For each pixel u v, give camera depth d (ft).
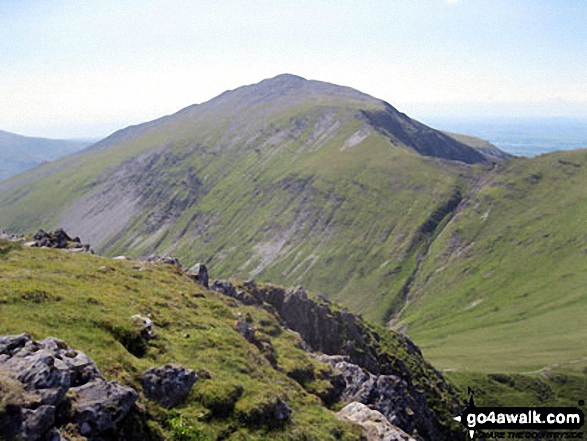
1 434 57.67
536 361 504.43
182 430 85.10
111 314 112.27
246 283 263.29
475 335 638.12
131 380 88.94
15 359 69.56
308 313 272.31
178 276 188.85
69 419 67.62
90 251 197.98
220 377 106.52
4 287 108.78
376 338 309.83
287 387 125.80
